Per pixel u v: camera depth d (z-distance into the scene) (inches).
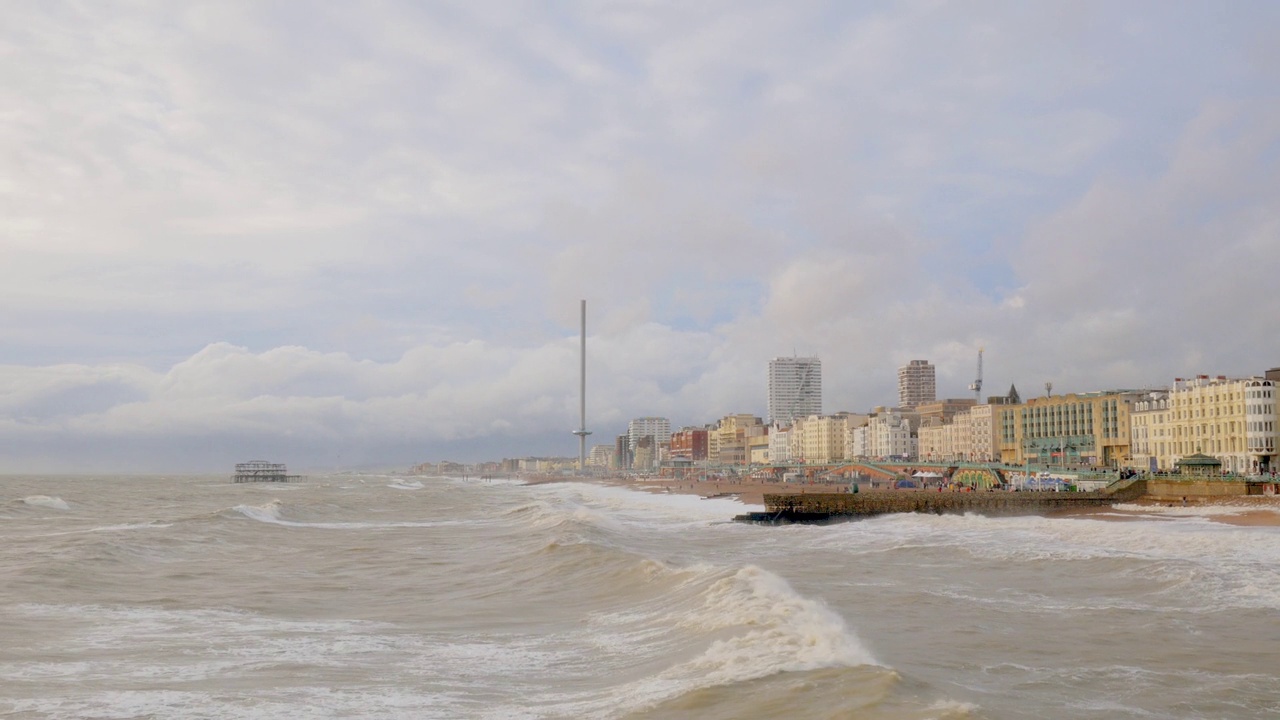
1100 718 991.0
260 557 2741.1
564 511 4916.3
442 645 1409.9
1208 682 1157.7
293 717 1018.1
